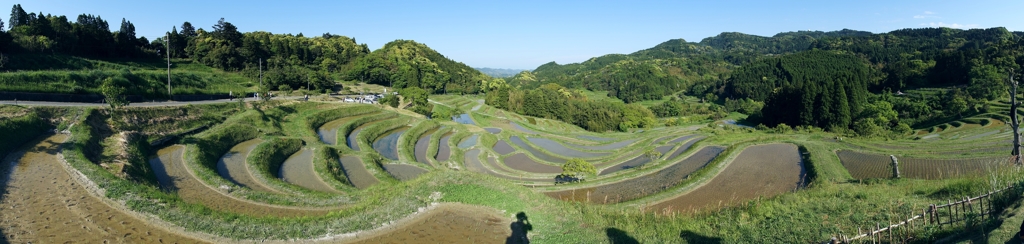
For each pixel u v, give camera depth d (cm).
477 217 2214
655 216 2355
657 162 5353
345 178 3844
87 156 2922
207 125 4928
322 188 3369
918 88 12181
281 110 6612
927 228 1458
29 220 1881
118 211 2022
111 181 2345
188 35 12769
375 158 4759
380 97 10844
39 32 7881
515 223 2136
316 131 6356
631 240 1830
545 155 6291
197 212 2080
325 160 4119
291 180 3547
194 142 3931
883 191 2381
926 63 13488
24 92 4597
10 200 2083
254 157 3756
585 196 3791
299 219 2092
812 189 2816
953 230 1459
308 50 14600
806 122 9756
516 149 6512
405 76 13688
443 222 2155
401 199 2375
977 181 2153
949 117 8850
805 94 9831
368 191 2964
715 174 4269
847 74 10412
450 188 2527
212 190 2736
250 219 2033
